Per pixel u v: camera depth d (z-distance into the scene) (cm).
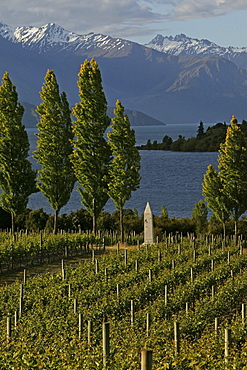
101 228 6494
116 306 2664
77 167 5056
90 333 1970
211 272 3609
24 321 2397
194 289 3094
